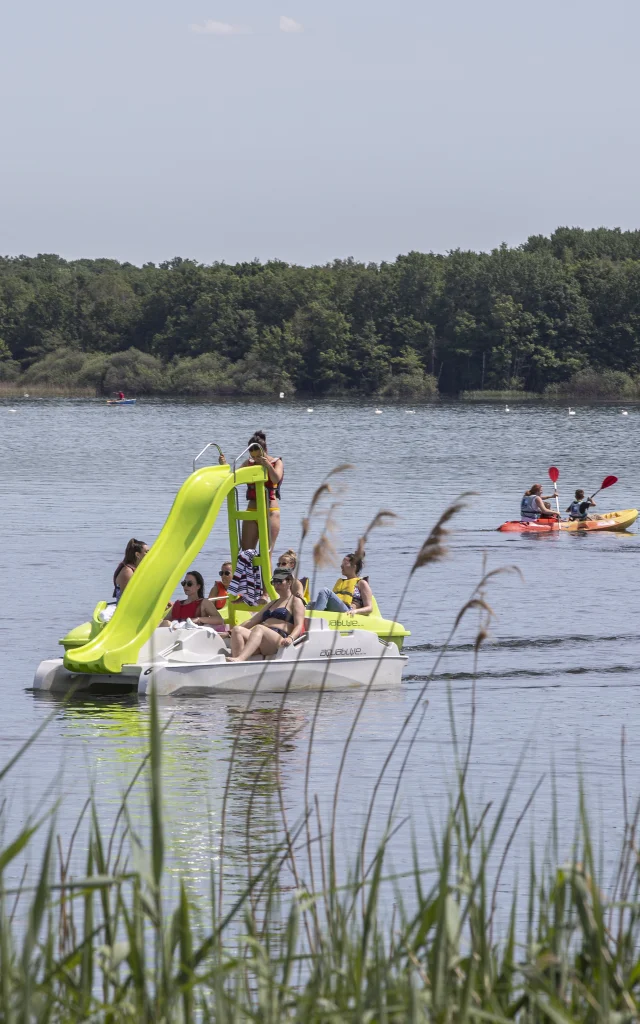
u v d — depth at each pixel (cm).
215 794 3647
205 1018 1748
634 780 3838
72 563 8900
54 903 1844
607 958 1742
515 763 4053
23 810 3441
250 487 5822
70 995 1734
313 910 1923
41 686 5216
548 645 6288
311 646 5341
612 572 9031
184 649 5256
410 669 5766
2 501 13312
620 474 17475
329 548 2275
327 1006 1681
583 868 1777
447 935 1684
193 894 2756
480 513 12825
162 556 5559
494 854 3127
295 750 4219
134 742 4309
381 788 3731
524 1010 1739
